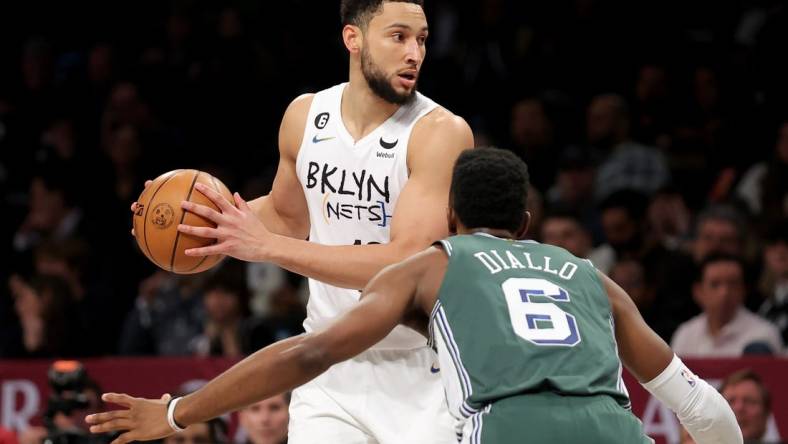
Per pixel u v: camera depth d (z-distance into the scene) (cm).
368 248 698
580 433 573
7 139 1859
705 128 1742
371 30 726
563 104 1781
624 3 1858
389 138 737
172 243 693
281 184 794
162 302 1416
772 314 1307
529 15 1869
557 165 1698
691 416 644
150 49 1958
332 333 594
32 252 1556
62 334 1326
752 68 1766
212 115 1823
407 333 739
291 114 780
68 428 893
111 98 1848
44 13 2031
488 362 588
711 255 1265
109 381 1185
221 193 709
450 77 1822
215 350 1315
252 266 1519
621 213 1445
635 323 637
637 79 1809
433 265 618
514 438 571
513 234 648
